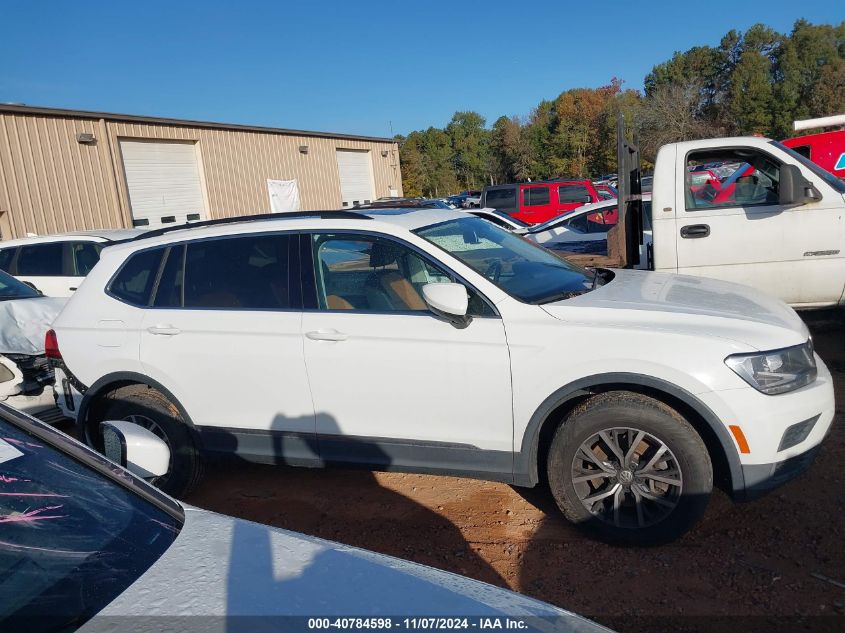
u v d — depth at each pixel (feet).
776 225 19.70
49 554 6.05
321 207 89.20
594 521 11.86
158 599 5.56
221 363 13.74
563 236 33.86
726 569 11.02
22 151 52.03
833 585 10.37
